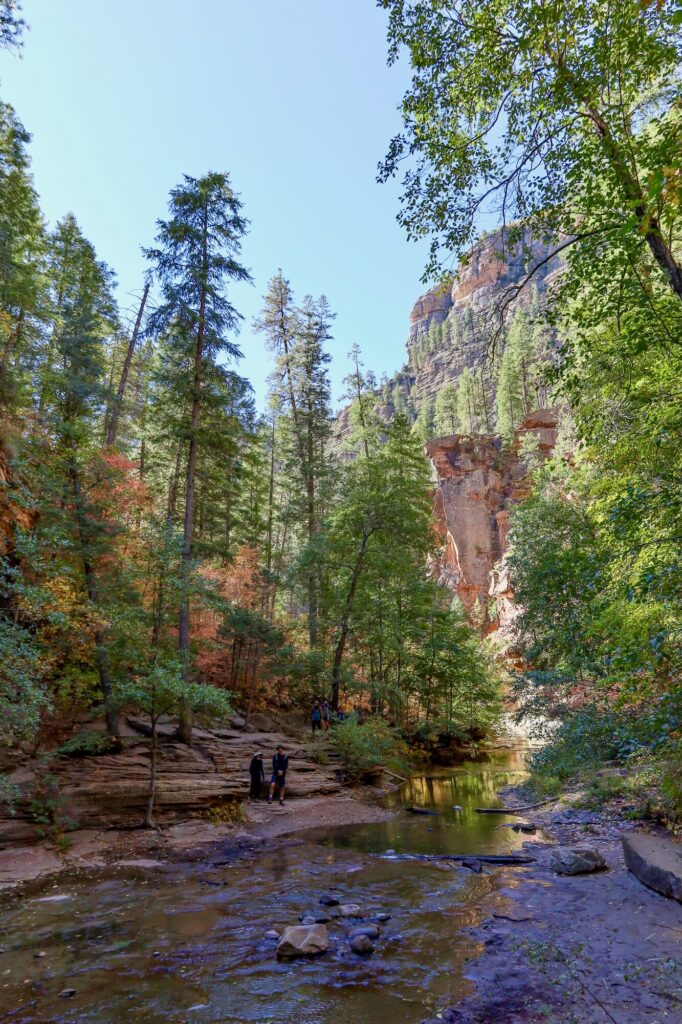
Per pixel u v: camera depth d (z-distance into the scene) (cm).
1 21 1252
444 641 3147
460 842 1221
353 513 2872
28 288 2022
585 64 719
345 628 2741
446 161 827
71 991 548
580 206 802
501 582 4778
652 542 746
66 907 828
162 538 1650
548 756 1530
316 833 1411
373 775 2175
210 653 2397
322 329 3753
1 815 1191
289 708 2934
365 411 4516
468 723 3362
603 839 1068
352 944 641
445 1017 472
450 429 8994
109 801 1340
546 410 6128
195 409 2075
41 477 1568
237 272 2117
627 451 1063
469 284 15000
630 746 1153
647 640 698
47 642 1442
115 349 3525
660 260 752
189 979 574
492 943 627
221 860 1127
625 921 645
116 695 1410
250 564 2975
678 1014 437
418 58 794
